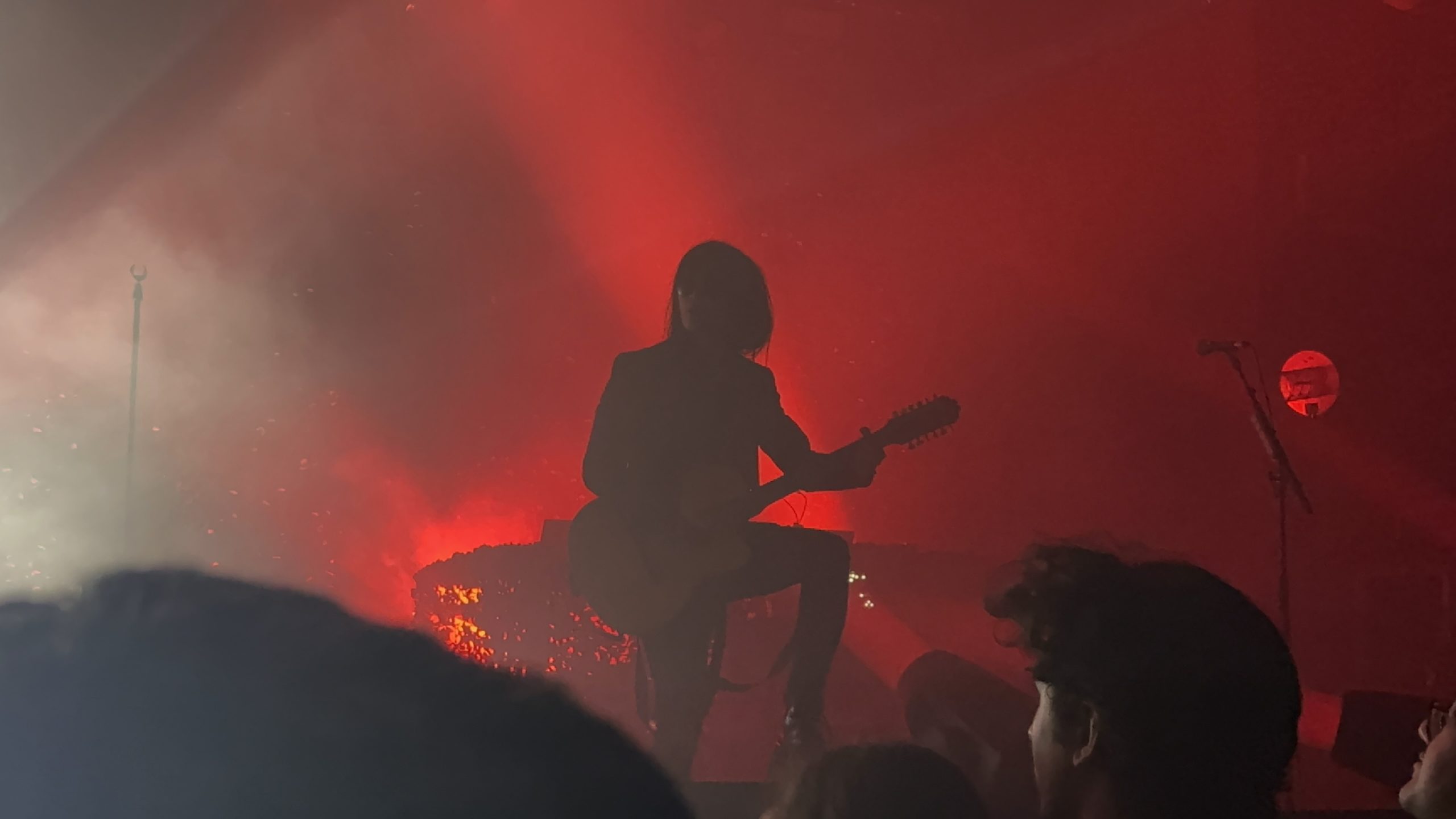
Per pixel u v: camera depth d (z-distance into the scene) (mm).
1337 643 5586
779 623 3064
